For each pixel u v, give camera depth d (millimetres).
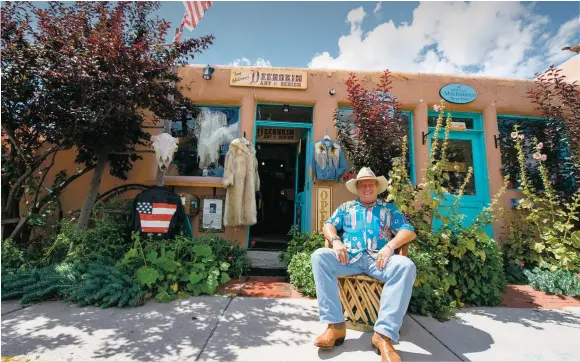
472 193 6070
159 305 3439
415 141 6043
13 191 4867
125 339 2625
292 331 2895
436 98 6109
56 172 5746
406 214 4176
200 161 5980
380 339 2449
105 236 4406
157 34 4602
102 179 5730
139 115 4766
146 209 4422
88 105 4141
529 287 4598
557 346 2740
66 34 4141
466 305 3818
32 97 4277
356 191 3268
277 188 8742
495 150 6027
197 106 6070
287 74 5984
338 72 6074
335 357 2432
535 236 5473
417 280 3469
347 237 3002
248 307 3457
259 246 6328
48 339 2592
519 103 6184
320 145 5652
